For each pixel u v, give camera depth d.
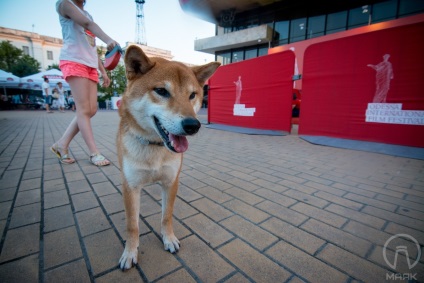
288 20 16.53
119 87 18.72
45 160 3.28
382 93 4.20
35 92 21.14
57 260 1.32
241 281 1.20
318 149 4.32
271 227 1.72
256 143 4.90
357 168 3.15
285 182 2.65
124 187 1.46
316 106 5.21
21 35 33.31
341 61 4.65
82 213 1.85
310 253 1.43
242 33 17.62
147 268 1.29
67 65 2.79
